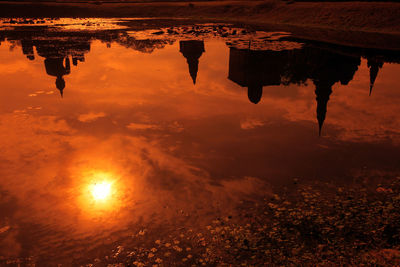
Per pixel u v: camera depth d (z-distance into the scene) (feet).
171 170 21.49
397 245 14.25
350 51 57.62
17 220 17.17
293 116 30.07
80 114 30.78
